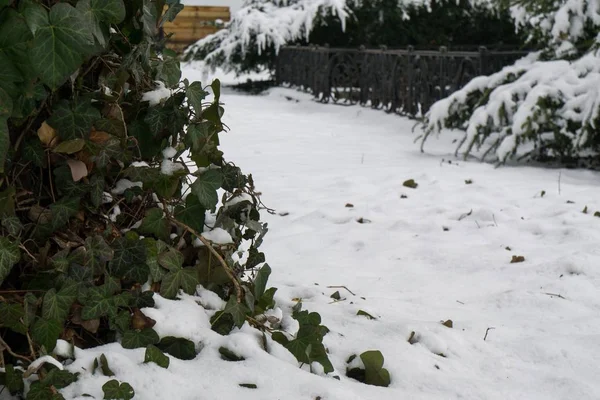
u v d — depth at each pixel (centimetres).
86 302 221
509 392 260
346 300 362
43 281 219
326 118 1237
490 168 775
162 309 238
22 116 204
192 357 231
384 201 606
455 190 640
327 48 1409
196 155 259
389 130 1105
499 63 1031
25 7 192
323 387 221
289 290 373
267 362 230
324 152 889
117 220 245
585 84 764
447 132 1038
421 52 1166
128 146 240
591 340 313
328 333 293
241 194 271
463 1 1567
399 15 1523
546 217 552
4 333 217
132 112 246
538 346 305
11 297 216
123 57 240
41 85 207
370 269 442
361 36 1597
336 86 1412
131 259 233
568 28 830
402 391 253
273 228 546
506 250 470
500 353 302
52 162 227
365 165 795
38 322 208
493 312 363
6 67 191
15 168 221
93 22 210
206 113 264
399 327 304
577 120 757
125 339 225
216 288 261
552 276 413
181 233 260
